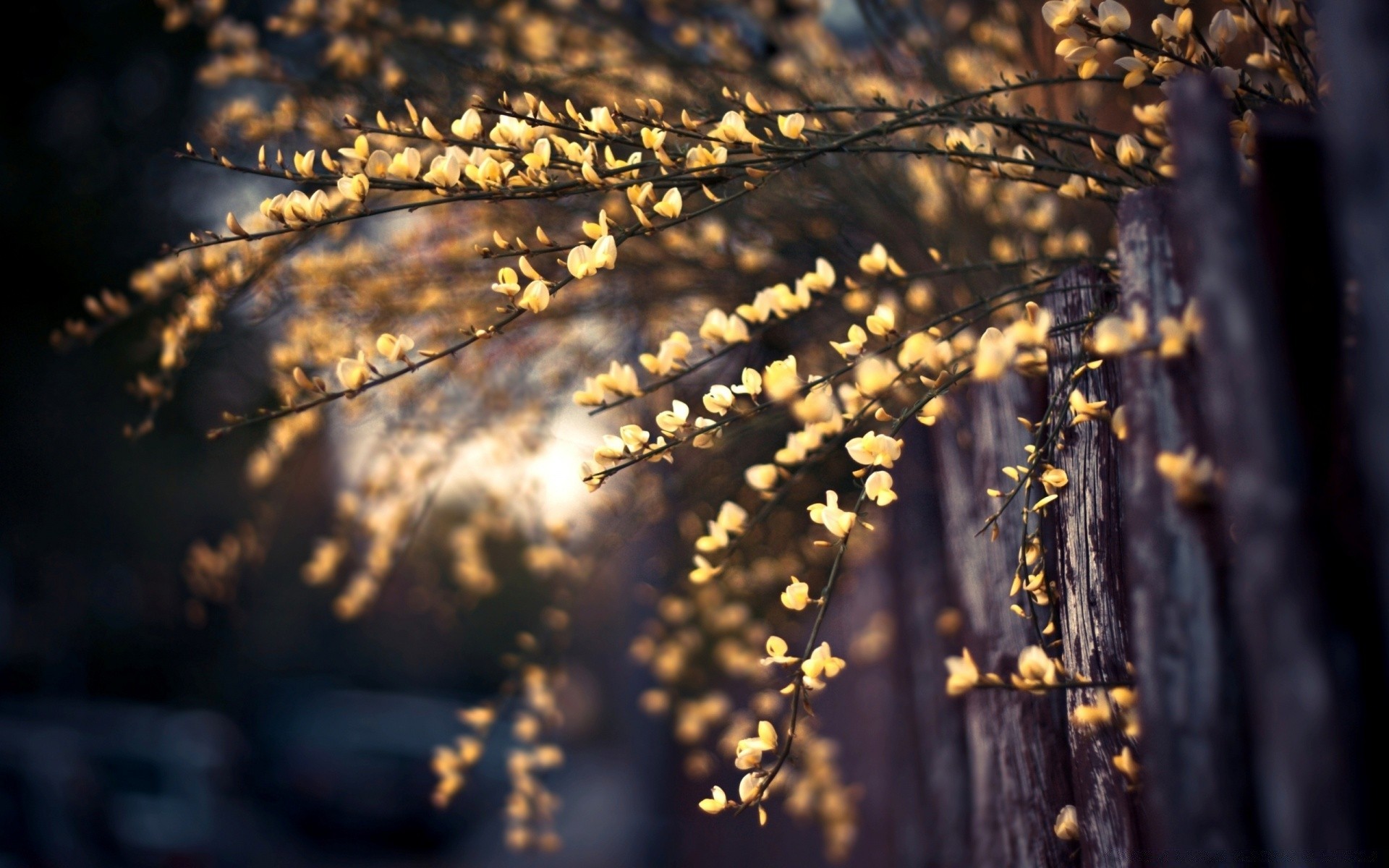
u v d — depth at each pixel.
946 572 1.21
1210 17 1.09
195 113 3.08
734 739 1.31
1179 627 0.77
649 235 0.88
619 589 2.32
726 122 0.86
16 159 3.29
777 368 0.86
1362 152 0.71
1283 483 0.71
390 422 1.22
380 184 0.86
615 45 1.15
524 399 1.25
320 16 1.12
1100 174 0.92
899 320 1.03
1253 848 0.76
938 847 1.21
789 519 1.20
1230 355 0.73
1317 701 0.71
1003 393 0.96
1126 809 0.85
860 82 1.13
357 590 1.33
